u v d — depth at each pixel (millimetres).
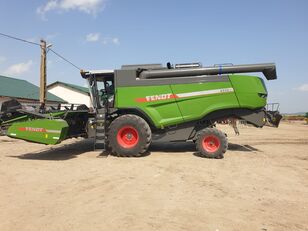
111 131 10375
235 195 6031
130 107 10578
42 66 21031
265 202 5652
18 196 5812
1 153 11250
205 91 10586
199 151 10273
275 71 10703
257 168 8641
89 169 8273
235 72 10703
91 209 5102
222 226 4480
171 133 10922
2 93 26859
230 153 11383
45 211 5000
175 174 7719
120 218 4715
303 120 59219
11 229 4301
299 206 5477
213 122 11016
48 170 8141
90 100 11234
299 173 8172
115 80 10688
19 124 10062
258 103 10586
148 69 10844
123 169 8281
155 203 5445
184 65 10875
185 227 4414
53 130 9844
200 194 6039
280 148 13234
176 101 10570
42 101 21047
